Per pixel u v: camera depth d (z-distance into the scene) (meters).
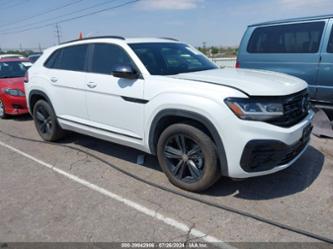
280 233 2.56
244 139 2.76
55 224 2.85
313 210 2.86
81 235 2.67
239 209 2.92
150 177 3.72
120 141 3.91
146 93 3.37
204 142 2.99
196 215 2.88
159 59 3.76
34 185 3.67
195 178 3.21
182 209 3.00
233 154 2.84
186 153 3.23
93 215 2.96
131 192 3.38
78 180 3.74
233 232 2.61
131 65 3.63
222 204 3.03
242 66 6.11
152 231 2.68
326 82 5.06
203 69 4.00
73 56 4.48
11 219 2.96
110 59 3.92
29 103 5.40
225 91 2.84
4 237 2.69
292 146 2.90
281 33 5.55
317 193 3.15
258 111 2.76
